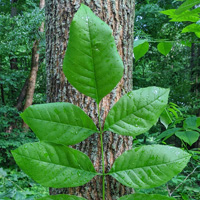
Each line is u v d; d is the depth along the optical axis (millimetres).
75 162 337
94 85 336
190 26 530
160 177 333
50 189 518
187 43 708
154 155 341
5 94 5465
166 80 3711
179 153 340
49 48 535
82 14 331
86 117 350
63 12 513
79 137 345
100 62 333
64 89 496
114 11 511
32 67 4684
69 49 329
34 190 2107
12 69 5109
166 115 697
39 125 340
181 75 3998
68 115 347
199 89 4117
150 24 3346
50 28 535
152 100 358
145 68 3979
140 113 354
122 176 339
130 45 534
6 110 4125
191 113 3588
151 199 334
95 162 461
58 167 331
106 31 333
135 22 3447
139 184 334
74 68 331
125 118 354
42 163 327
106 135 471
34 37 3652
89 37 331
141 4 3928
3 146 3615
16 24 3545
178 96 3660
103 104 478
